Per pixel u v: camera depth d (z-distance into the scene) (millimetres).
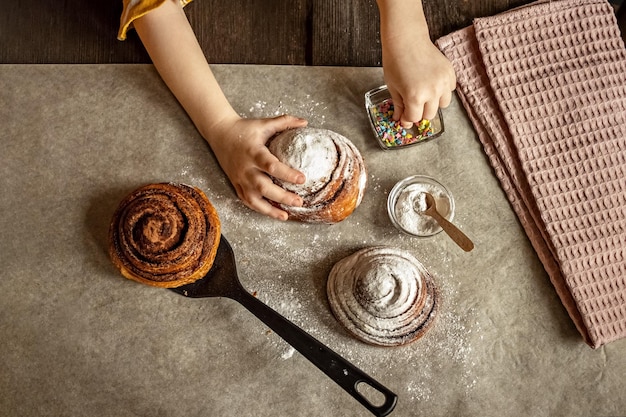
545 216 627
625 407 622
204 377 621
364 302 583
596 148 635
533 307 636
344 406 618
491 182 651
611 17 655
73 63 663
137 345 625
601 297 618
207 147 651
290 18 670
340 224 644
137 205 573
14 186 645
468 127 658
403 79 590
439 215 608
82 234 639
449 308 634
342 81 662
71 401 616
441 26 674
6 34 665
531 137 639
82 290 631
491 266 641
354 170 595
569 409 622
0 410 614
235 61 665
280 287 634
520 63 646
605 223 627
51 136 652
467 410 619
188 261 573
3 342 624
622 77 645
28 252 636
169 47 621
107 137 653
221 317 629
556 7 656
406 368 623
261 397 619
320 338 625
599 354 629
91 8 670
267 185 584
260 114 655
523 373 626
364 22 672
